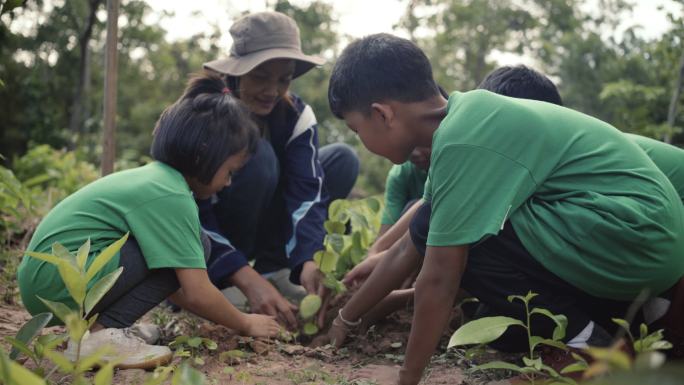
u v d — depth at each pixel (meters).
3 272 3.07
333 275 2.63
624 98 8.56
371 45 2.02
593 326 1.92
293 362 2.20
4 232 3.58
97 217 2.09
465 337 1.53
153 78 27.12
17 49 14.77
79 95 14.02
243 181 2.89
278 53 2.86
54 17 15.21
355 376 2.07
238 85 2.95
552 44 19.45
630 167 1.92
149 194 2.11
